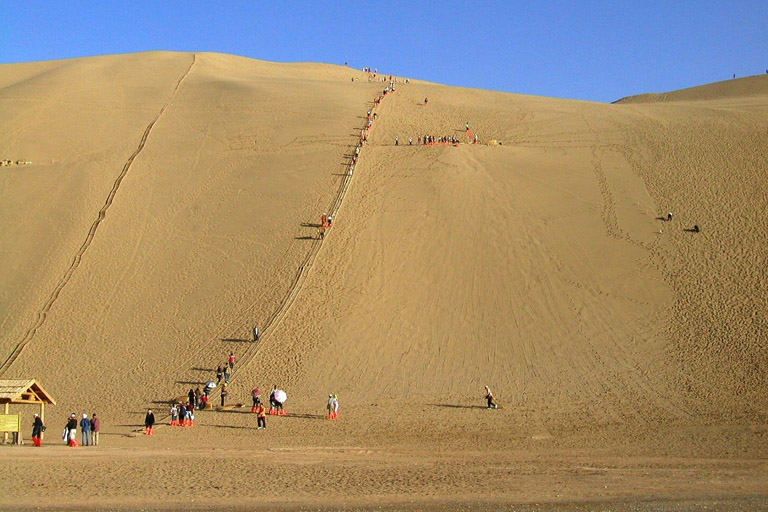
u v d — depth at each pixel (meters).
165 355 38.81
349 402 33.59
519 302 41.69
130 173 56.91
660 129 64.56
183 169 57.66
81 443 26.69
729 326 38.69
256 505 15.67
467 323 40.19
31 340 40.25
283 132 63.44
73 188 54.41
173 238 49.28
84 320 41.91
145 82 78.12
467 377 35.94
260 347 38.59
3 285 44.66
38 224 50.31
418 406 32.75
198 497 16.47
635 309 40.88
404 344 38.66
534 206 51.00
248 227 49.66
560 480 18.36
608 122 67.44
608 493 16.84
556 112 71.12
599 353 37.44
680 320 39.66
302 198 52.31
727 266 43.88
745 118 66.81
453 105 73.31
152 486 17.62
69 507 15.41
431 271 44.25
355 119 66.31
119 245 48.53
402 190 52.41
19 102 69.44
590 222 49.38
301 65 103.69
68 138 62.97
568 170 56.75
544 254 45.72
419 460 21.77
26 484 17.66
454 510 15.33
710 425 28.72
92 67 82.69
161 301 43.41
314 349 38.25
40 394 27.41
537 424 29.59
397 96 74.88
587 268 44.44
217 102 71.06
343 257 45.56
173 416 30.69
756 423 28.69
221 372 36.38
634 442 25.88
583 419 30.25
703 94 107.38
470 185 52.94
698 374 34.94
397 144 60.81
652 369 35.78
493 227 48.31
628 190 53.56
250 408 33.38
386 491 17.08
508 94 82.31
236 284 44.19
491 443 26.00
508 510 15.34
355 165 56.34
